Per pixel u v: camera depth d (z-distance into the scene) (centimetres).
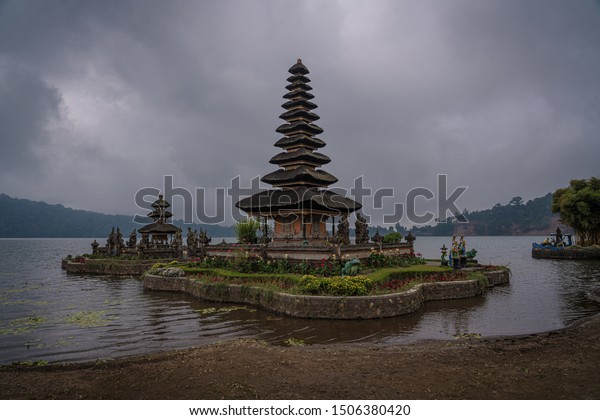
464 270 3203
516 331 1859
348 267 2514
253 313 2312
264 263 3011
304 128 3850
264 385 1138
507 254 8650
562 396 1047
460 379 1177
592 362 1320
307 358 1399
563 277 4072
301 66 3981
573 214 7219
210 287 2747
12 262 7081
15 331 1972
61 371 1337
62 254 10050
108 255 5484
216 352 1487
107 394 1100
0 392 1124
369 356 1423
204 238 3909
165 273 3316
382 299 2125
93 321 2173
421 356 1417
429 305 2456
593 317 2084
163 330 1973
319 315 2103
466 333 1823
